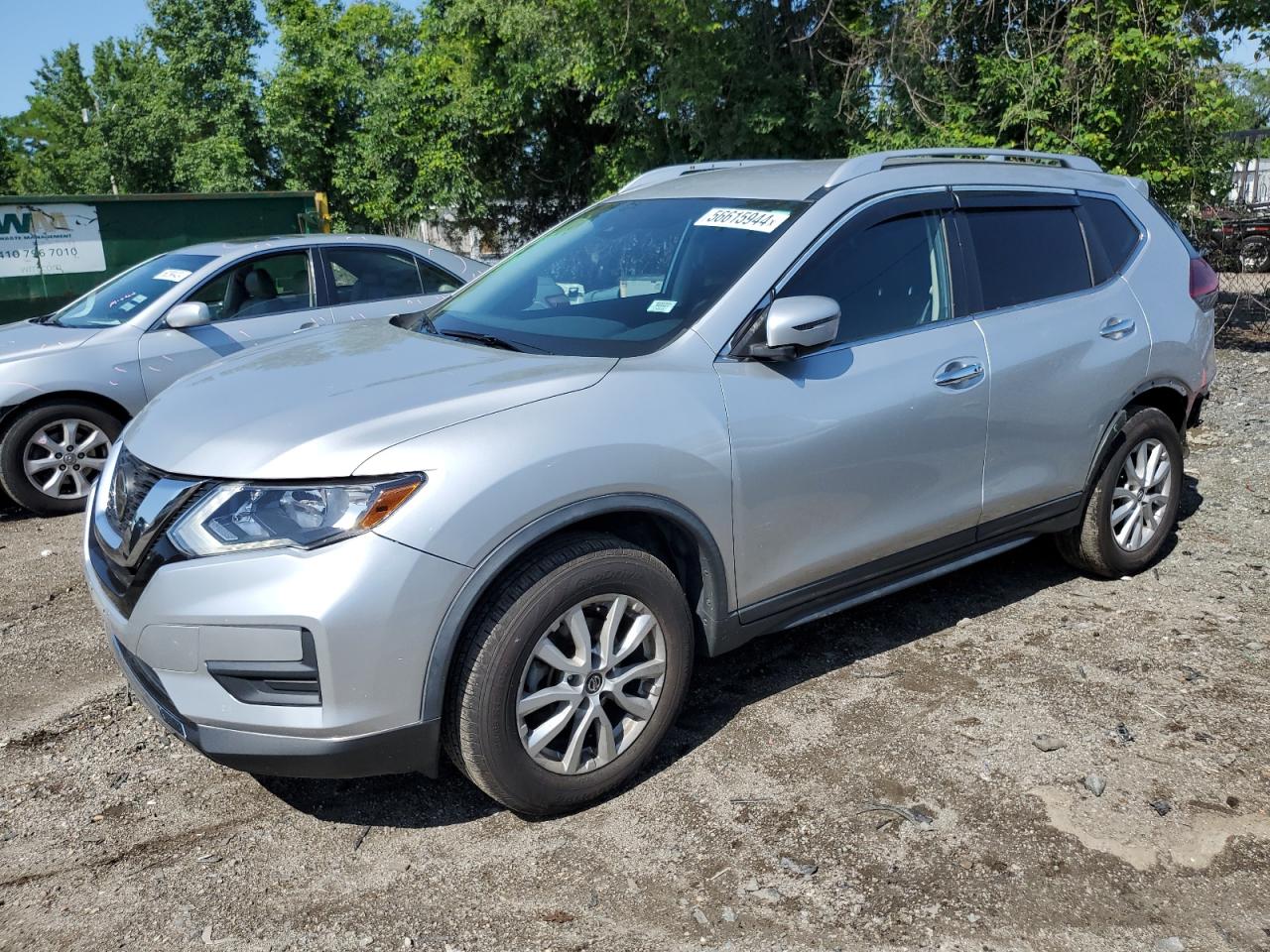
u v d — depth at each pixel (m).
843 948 2.44
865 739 3.35
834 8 13.70
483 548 2.63
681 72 14.25
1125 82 10.29
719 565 3.15
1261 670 3.78
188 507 2.66
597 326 3.38
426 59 24.73
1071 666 3.84
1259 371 9.66
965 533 3.87
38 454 6.26
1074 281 4.23
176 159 35.72
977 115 11.85
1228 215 12.42
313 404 2.88
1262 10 10.52
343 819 3.00
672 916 2.56
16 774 3.27
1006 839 2.83
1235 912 2.55
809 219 3.46
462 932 2.52
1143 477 4.54
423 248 7.67
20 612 4.66
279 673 2.56
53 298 11.84
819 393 3.30
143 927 2.56
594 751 2.98
